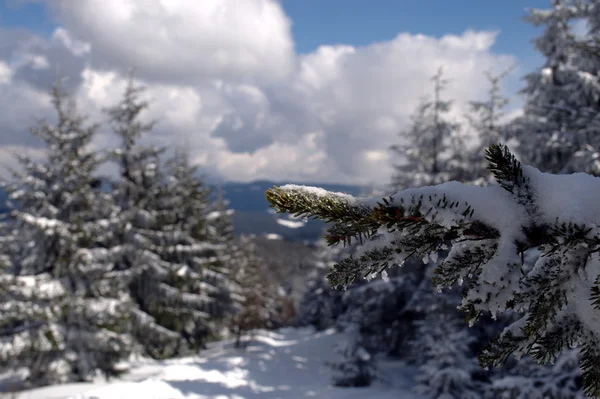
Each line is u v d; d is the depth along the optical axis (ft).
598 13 36.06
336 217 3.37
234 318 87.92
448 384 36.27
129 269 58.03
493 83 56.29
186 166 82.69
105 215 51.67
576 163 29.66
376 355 54.85
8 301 41.39
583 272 3.63
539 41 41.16
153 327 59.36
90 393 23.56
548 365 23.88
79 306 42.80
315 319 142.20
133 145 62.59
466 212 3.41
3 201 45.01
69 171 44.70
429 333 41.50
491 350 3.95
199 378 36.47
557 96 39.78
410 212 3.31
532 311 3.62
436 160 60.39
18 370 45.03
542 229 3.51
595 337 3.64
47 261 45.91
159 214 71.46
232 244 115.85
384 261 3.66
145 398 24.40
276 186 3.61
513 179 3.64
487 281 3.52
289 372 51.85
